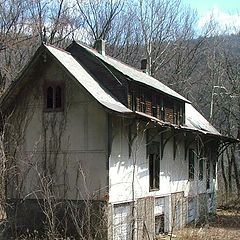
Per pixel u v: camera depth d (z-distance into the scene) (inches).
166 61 1737.2
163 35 1903.3
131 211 743.1
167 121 916.6
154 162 844.6
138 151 775.1
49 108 731.4
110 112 659.4
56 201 704.4
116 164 707.4
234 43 1738.4
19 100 749.9
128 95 757.3
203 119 1250.6
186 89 1737.2
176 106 975.0
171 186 917.2
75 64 755.4
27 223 724.0
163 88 933.2
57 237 668.1
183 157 995.9
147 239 785.6
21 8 1571.1
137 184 770.2
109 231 674.8
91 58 790.5
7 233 729.6
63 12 1355.8
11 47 1160.8
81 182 698.8
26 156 738.2
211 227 965.2
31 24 1250.0
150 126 777.6
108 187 684.1
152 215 819.4
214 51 1755.7
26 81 734.5
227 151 1584.6
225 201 1413.6
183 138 992.9
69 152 713.0
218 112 1689.2
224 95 1600.6
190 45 1834.4
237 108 1578.5
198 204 1083.3
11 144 747.4
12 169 741.9
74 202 697.0
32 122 741.3
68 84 720.3
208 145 1192.8
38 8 1285.7
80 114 710.5
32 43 1268.5
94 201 685.9
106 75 775.7
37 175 725.9
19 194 733.3
